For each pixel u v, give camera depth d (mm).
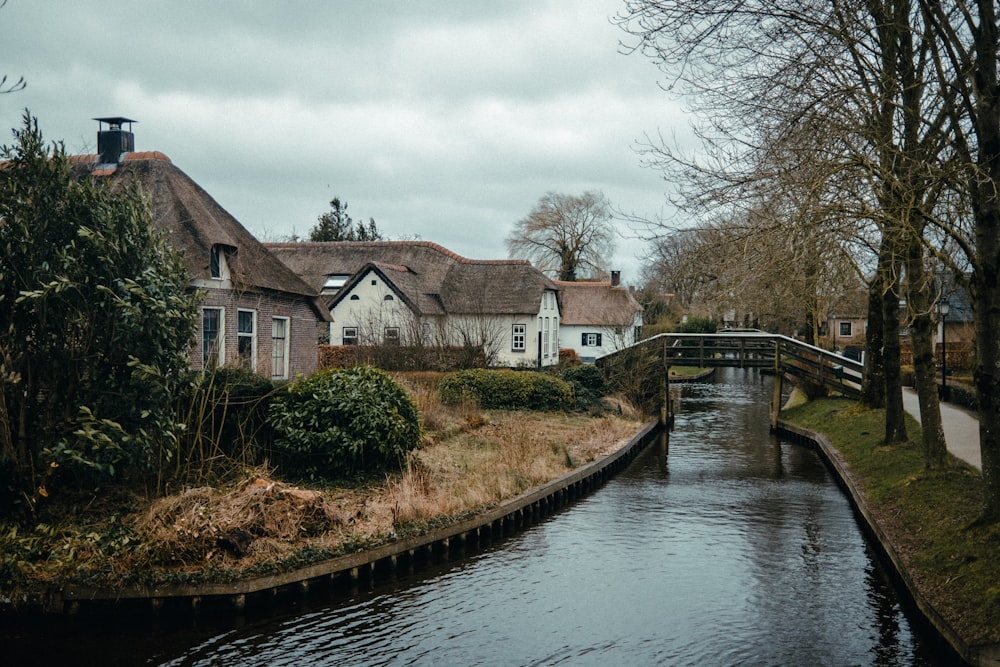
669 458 23766
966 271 12125
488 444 19500
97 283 11258
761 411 36438
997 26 9562
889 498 14398
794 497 18109
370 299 39719
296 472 14359
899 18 11516
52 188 11195
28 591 9797
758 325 54938
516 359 43531
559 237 69625
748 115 11938
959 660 8203
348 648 9391
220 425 13789
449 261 45969
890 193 11289
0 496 10633
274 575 10352
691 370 57031
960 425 21734
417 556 12445
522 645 9562
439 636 9797
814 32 11070
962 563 9719
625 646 9570
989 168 9609
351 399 14344
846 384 29125
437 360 30562
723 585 11797
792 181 11000
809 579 12062
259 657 9094
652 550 13633
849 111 11109
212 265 19938
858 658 9180
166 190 20656
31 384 11125
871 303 25234
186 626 9859
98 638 9477
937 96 11367
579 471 18312
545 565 12719
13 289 10891
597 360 32188
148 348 11391
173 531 10508
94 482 11625
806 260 11922
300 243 47031
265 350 22156
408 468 14883
